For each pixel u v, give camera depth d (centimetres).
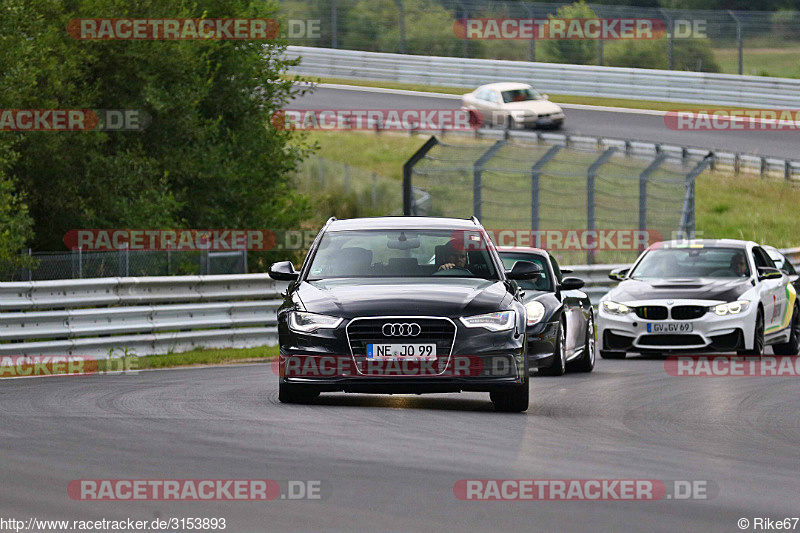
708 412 3984
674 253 6769
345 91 18525
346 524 2042
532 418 3628
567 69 18050
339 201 15025
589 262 10031
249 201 10519
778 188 14862
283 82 10988
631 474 2614
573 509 2212
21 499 2214
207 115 10556
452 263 3997
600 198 14200
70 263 7906
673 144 15262
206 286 6644
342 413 3566
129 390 4316
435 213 14250
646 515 2183
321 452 2784
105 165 9000
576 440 3159
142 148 9525
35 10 8331
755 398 4441
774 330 6481
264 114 10838
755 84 16725
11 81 7712
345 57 19262
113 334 6350
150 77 9250
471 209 14312
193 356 6116
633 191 14400
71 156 8712
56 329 5703
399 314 3572
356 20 19850
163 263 8662
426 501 2245
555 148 10144
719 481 2572
